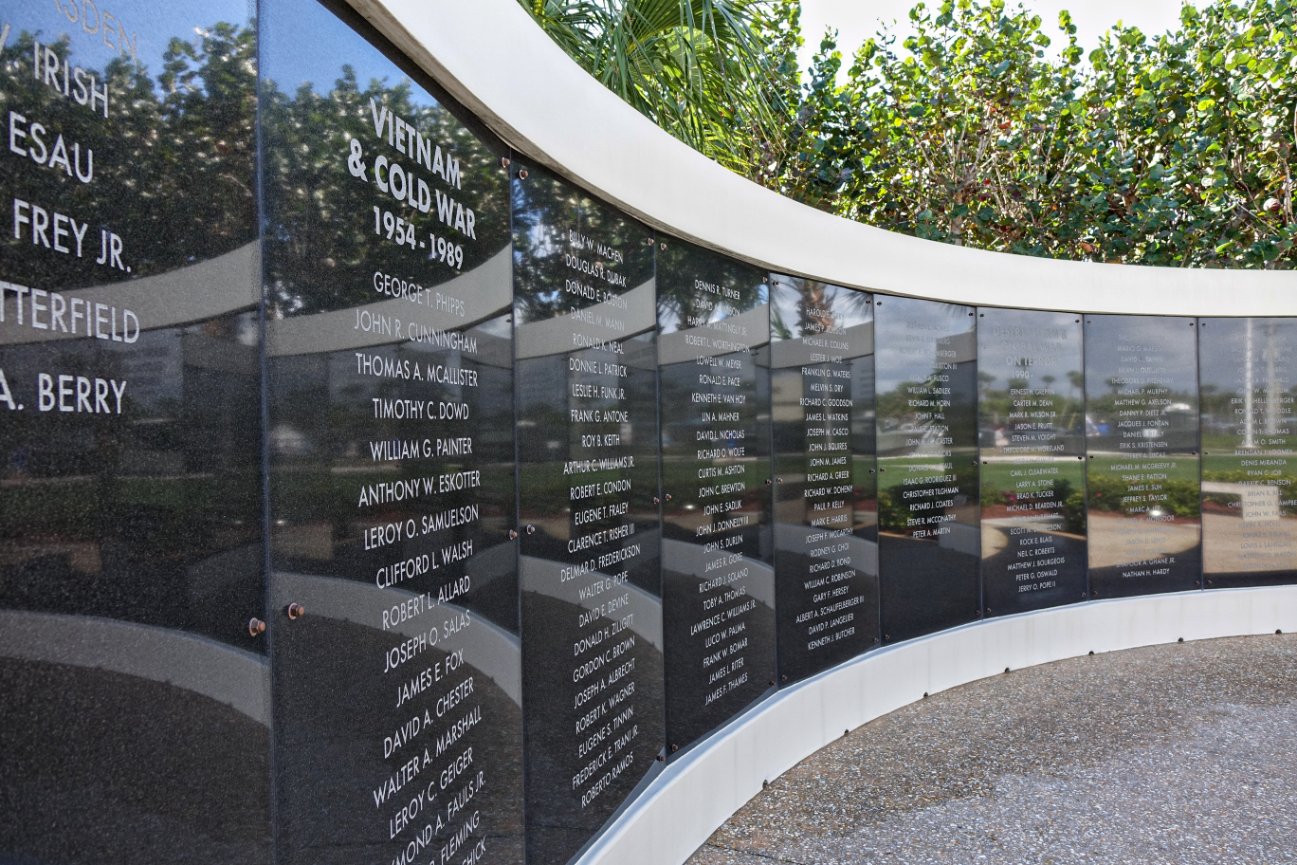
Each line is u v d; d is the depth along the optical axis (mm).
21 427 1122
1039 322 6215
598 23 4406
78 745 1183
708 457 3867
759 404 4320
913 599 5477
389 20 1923
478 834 2271
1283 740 4648
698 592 3750
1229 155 7926
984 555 5918
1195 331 6703
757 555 4258
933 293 5559
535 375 2670
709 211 3811
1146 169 8195
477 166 2395
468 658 2252
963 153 8461
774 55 7285
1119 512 6527
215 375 1471
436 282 2168
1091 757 4492
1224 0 7961
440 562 2139
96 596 1226
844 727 4867
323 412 1740
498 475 2445
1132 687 5594
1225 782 4152
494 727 2373
